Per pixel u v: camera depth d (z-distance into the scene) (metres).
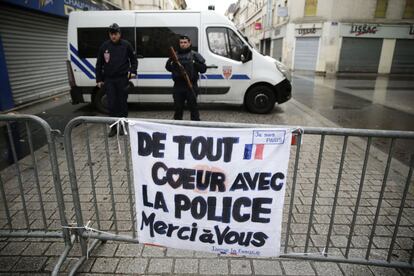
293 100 9.85
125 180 3.74
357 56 21.67
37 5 8.72
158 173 2.10
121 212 3.03
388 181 3.81
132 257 2.41
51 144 2.16
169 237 2.24
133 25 7.04
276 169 2.01
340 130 1.96
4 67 7.51
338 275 2.24
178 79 5.57
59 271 2.26
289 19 22.95
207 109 8.10
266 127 1.95
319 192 3.49
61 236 2.38
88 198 3.30
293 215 3.00
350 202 3.28
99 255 2.43
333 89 13.02
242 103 7.58
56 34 10.38
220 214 2.12
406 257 2.43
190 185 2.09
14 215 2.98
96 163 4.28
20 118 2.16
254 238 2.15
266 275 2.23
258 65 7.20
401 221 2.94
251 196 2.06
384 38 21.16
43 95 9.55
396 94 11.47
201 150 2.01
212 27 7.03
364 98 10.48
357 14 20.70
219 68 7.18
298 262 2.37
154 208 2.19
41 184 3.64
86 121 2.12
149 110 7.98
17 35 8.21
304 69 22.91
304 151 4.82
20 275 2.24
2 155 4.65
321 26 21.23
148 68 7.18
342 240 2.63
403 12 20.66
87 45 7.10
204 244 2.22
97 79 5.41
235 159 2.00
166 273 2.24
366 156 2.04
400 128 6.55
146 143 2.06
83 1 12.15
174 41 7.06
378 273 2.27
